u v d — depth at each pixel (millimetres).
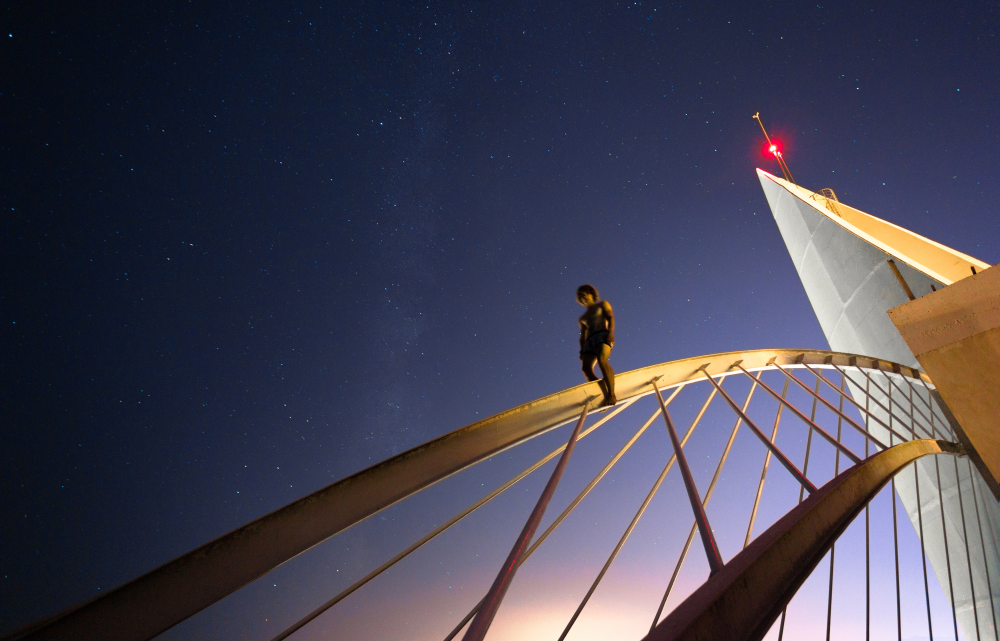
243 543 2676
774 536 2951
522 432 4695
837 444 5516
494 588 2611
